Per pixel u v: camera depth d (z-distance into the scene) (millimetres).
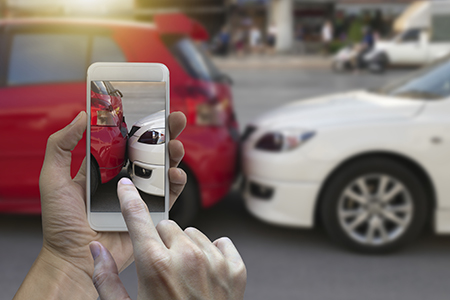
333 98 4055
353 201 3252
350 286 2809
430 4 18438
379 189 3189
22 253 3246
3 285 2807
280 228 3740
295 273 2971
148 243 671
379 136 3125
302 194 3199
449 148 3105
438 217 3160
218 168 3281
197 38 3816
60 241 1060
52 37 3326
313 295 2699
